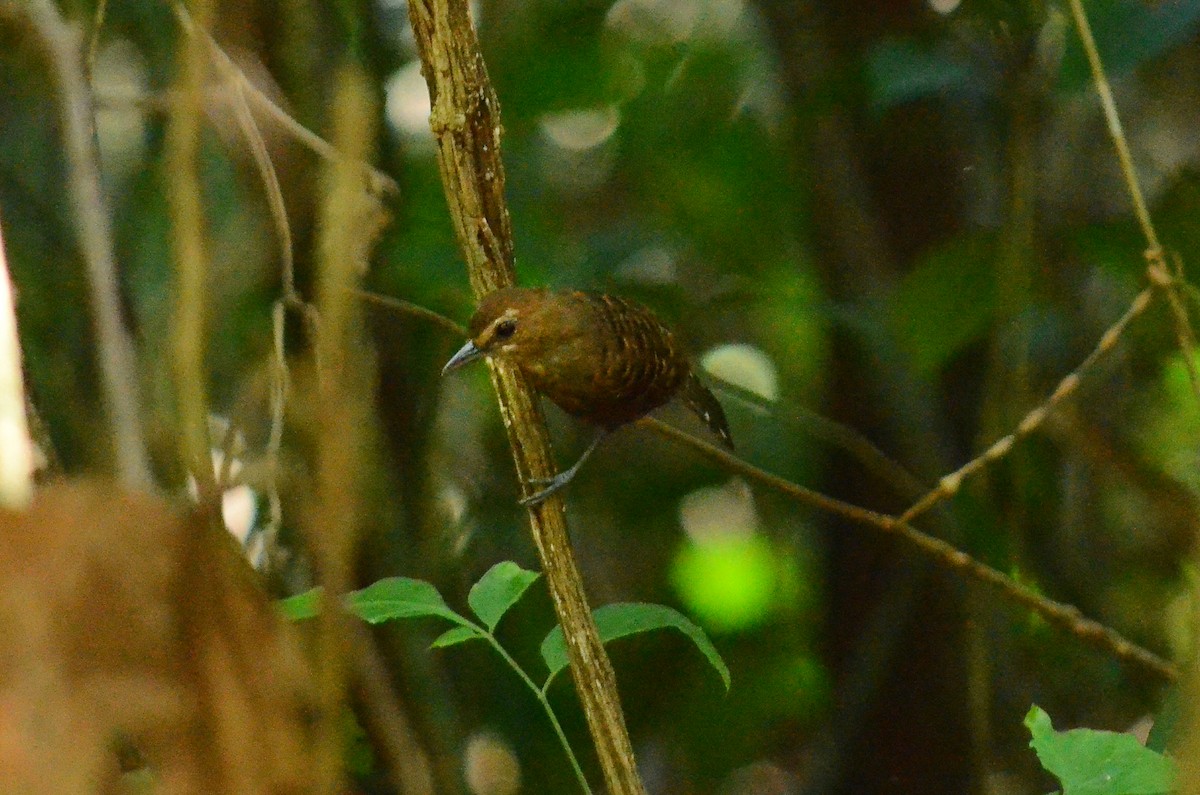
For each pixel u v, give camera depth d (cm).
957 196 1098
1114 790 512
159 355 575
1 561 309
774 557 1372
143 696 313
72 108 568
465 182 605
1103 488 1272
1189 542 1076
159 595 319
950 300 935
